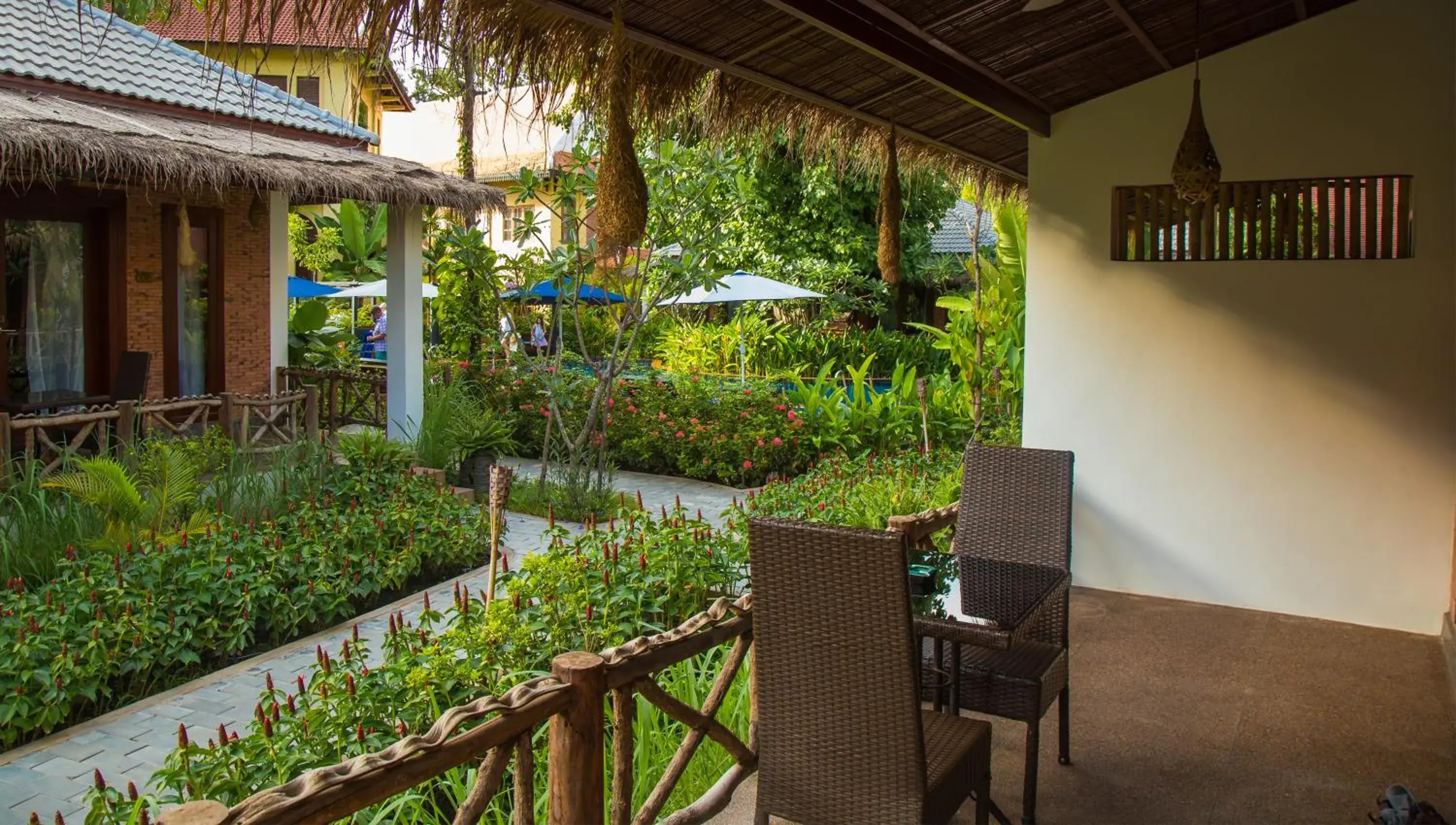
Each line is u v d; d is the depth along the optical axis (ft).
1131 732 12.58
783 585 8.25
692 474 37.47
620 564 14.44
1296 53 16.76
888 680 7.88
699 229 31.63
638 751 10.44
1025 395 19.21
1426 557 16.39
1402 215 16.30
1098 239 18.45
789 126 16.16
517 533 28.02
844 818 8.15
